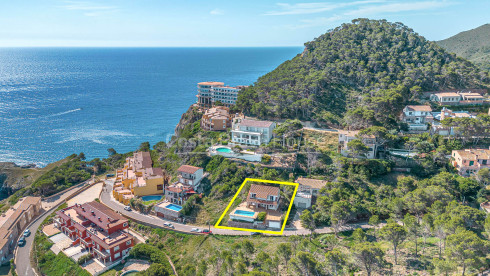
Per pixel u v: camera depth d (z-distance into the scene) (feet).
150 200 388.57
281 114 505.66
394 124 458.50
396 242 243.40
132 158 501.15
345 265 241.55
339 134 422.41
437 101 514.27
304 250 260.42
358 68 590.14
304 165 391.65
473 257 205.26
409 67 578.66
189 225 341.00
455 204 280.72
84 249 321.11
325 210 320.50
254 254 274.77
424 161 372.58
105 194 426.10
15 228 345.51
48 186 434.71
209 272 262.67
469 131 394.93
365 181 364.38
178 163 446.60
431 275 222.48
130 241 316.81
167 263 291.17
